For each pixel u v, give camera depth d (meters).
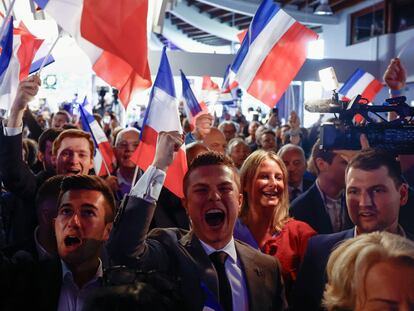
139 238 1.63
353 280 1.12
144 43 2.16
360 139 1.93
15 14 3.35
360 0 14.82
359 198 1.73
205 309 1.45
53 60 3.53
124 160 3.49
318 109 2.00
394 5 13.75
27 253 1.70
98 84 10.58
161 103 2.34
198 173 1.74
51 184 1.89
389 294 1.07
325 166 2.63
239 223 2.44
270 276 1.85
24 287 1.57
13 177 2.30
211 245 1.77
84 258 1.57
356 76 5.41
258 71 3.16
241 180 2.48
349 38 15.77
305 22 16.02
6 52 2.67
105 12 2.14
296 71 3.11
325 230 2.61
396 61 2.85
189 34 22.69
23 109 2.27
